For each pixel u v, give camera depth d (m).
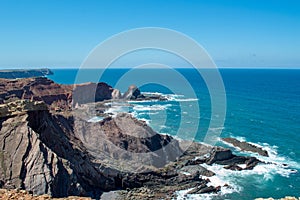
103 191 40.16
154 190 42.12
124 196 39.44
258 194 44.56
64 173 35.16
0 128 36.69
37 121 39.12
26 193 18.81
